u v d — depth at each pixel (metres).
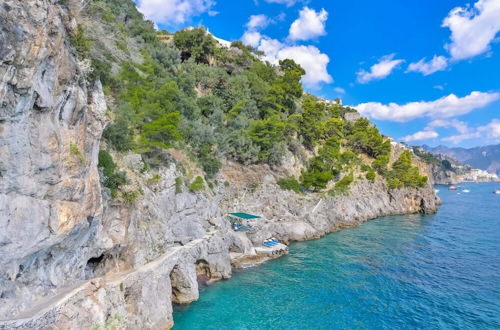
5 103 12.14
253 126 63.66
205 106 60.56
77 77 17.08
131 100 34.28
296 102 92.88
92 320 17.14
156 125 34.72
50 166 14.73
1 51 11.62
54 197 15.27
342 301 31.12
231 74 82.62
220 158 56.19
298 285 34.75
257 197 56.31
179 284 29.88
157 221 29.84
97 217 19.94
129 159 30.47
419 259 44.72
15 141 12.88
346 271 39.41
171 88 42.53
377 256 45.94
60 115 16.02
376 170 93.31
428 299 31.78
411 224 71.62
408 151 113.94
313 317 27.91
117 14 55.06
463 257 45.81
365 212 76.44
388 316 28.28
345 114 131.88
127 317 20.89
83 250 19.88
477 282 36.31
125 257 24.55
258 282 35.41
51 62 14.40
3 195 12.55
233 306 29.56
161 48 62.81
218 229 39.84
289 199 60.53
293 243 52.81
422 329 26.23
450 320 27.66
